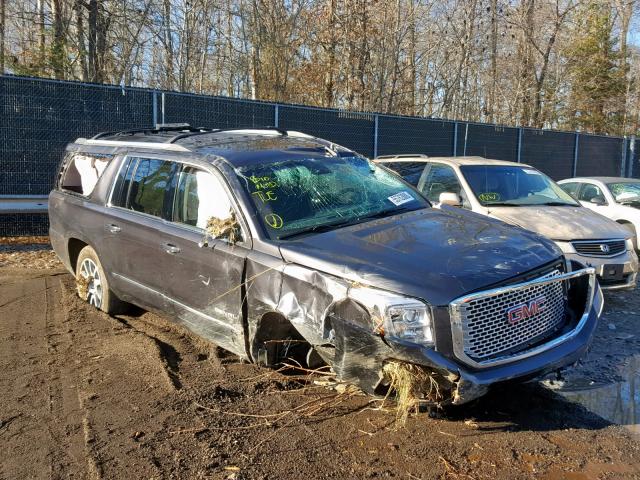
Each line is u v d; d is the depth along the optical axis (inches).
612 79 1286.9
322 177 188.7
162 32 925.8
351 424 149.3
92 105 416.8
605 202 415.5
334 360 140.9
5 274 311.4
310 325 145.5
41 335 211.6
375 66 1005.2
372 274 137.4
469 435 144.9
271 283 155.0
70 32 744.3
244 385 170.4
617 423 153.9
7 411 155.1
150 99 432.1
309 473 127.9
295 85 986.7
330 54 870.4
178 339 212.4
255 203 169.8
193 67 987.9
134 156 219.5
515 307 140.7
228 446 138.3
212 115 453.1
